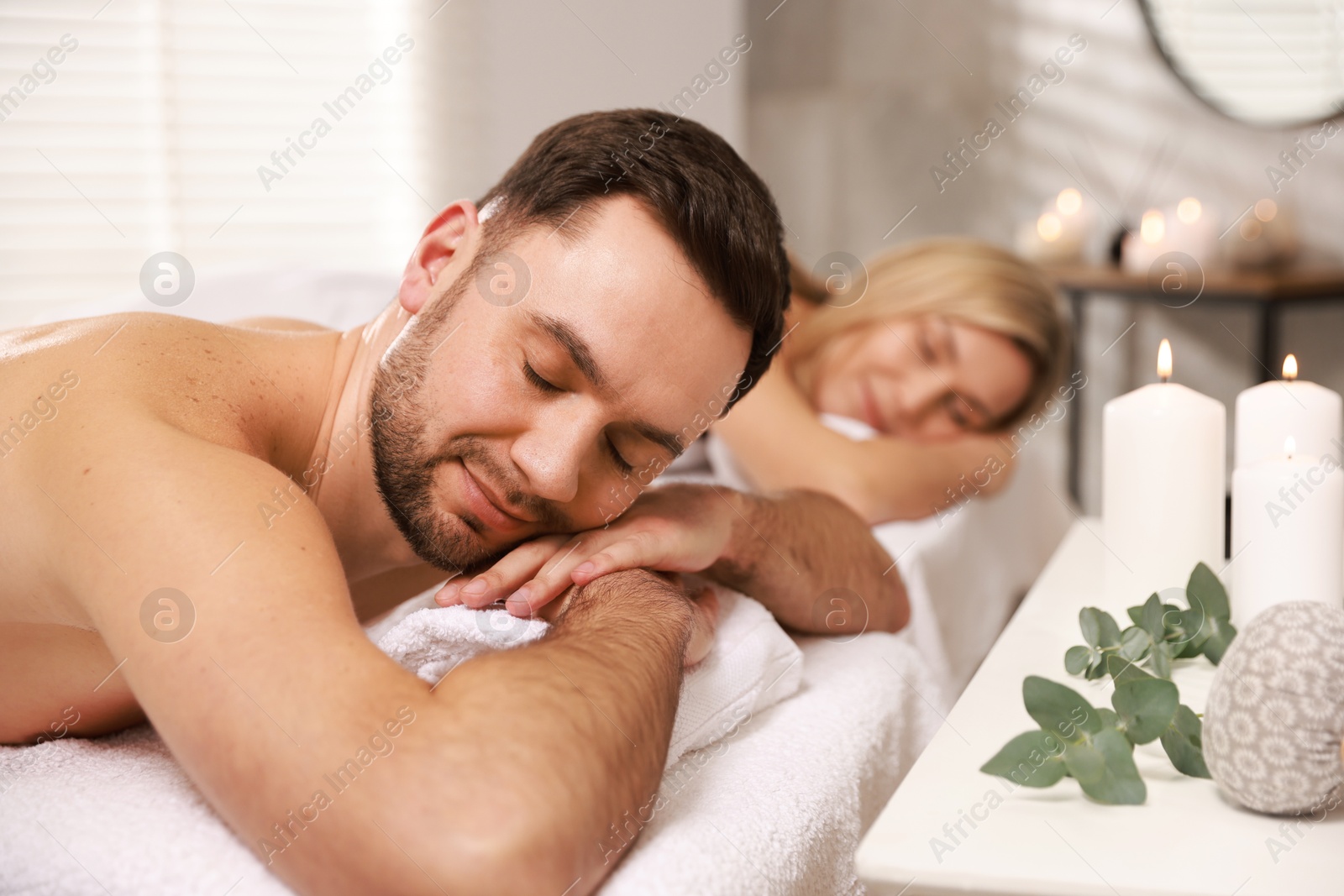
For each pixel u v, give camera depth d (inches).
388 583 34.1
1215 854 18.8
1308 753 19.4
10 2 67.7
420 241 27.4
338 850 17.0
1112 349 99.8
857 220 109.1
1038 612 34.3
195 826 19.8
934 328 64.1
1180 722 22.3
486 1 85.2
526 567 25.9
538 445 24.5
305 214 80.6
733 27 102.3
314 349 28.4
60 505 20.7
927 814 20.6
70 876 19.0
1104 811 20.7
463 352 24.9
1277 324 87.4
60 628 23.4
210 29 75.7
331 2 80.0
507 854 16.4
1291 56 91.0
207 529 19.4
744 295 26.0
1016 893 18.2
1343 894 17.4
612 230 24.5
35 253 70.1
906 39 105.4
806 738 27.7
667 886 19.1
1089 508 101.3
